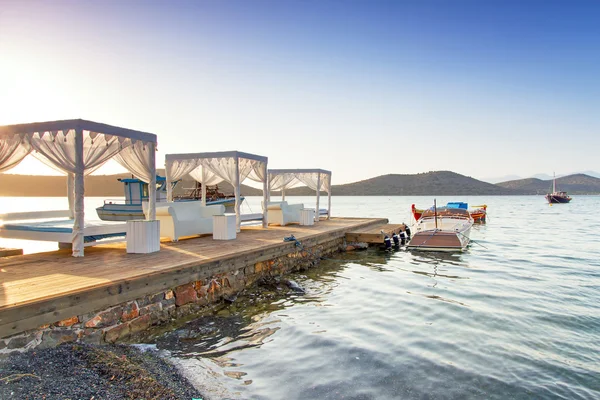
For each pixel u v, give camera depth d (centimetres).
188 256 761
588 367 498
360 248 1495
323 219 2012
